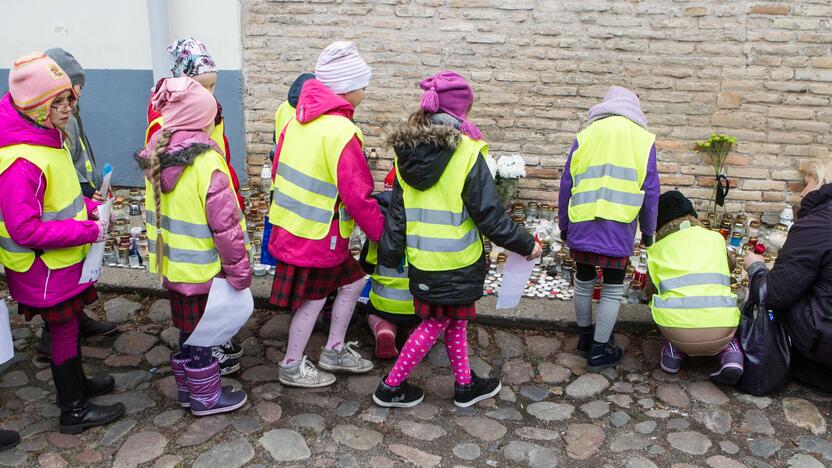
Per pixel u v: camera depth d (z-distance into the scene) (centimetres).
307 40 620
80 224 289
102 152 671
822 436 330
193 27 618
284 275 336
